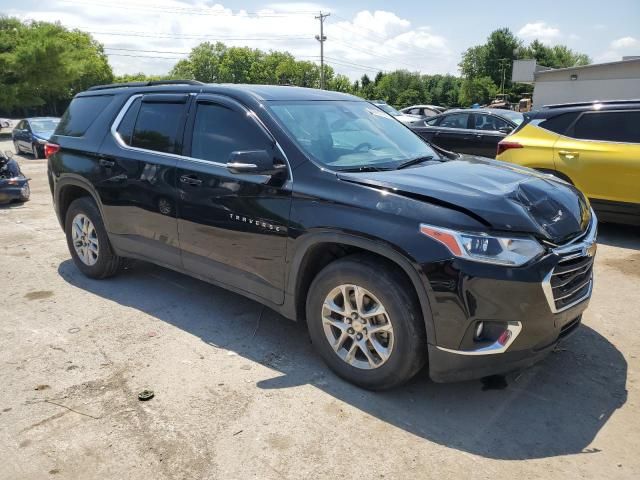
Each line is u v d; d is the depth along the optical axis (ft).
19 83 123.03
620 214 20.98
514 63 134.72
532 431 9.36
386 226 9.52
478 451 8.83
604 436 9.21
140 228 14.55
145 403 10.14
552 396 10.42
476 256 8.90
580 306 10.23
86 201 16.28
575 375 11.18
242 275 12.25
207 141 12.89
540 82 94.94
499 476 8.24
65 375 11.14
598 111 21.50
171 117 13.89
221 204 12.18
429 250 9.07
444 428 9.43
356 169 11.17
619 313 14.33
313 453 8.78
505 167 12.53
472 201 9.41
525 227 9.22
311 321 11.10
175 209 13.32
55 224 25.04
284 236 11.05
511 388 10.69
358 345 10.41
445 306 9.05
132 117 15.03
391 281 9.61
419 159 12.60
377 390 10.45
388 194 9.86
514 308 8.96
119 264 16.58
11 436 9.18
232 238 12.12
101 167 15.25
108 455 8.71
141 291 15.88
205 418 9.68
